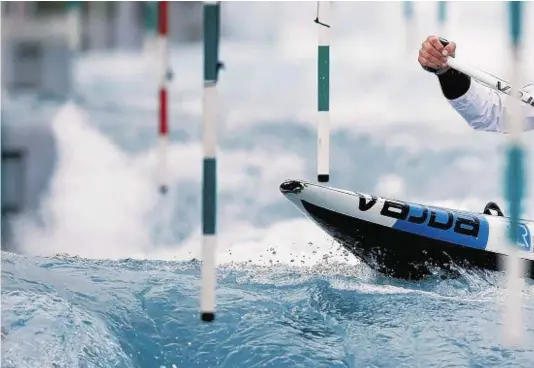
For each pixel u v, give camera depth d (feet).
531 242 56.34
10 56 125.29
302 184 56.70
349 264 58.44
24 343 33.73
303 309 42.83
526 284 53.67
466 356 37.06
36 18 127.13
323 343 38.70
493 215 58.44
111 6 130.72
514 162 29.84
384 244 56.44
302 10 142.00
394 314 42.60
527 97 49.62
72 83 124.26
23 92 120.26
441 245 56.44
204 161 30.40
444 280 55.88
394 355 37.47
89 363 34.19
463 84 49.80
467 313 42.70
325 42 44.62
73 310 37.70
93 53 131.03
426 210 56.90
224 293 43.96
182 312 40.60
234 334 39.01
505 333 30.58
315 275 52.26
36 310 36.52
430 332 39.78
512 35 29.96
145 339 38.29
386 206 56.39
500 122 50.37
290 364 36.52
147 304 41.19
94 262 50.98
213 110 30.32
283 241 86.22
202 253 30.63
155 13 132.46
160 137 60.44
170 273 47.85
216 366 36.88
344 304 44.27
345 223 56.39
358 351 37.96
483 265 56.59
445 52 48.83
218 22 30.35
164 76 60.75
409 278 56.75
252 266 56.39
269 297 44.34
